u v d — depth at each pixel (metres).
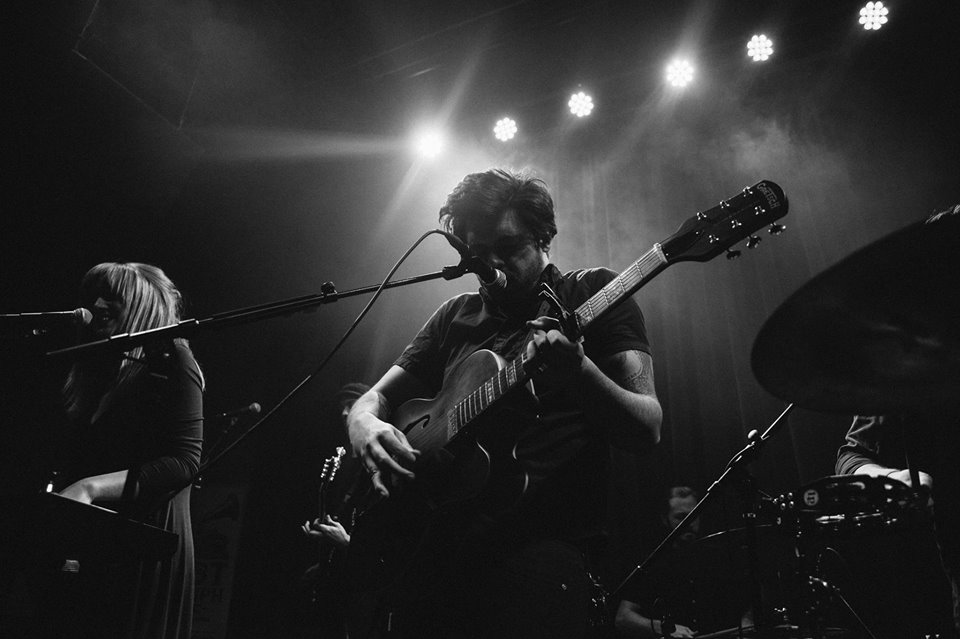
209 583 5.54
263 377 6.46
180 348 2.29
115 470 2.11
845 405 1.54
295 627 5.44
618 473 5.88
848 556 2.62
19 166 4.61
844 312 1.25
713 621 3.65
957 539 1.84
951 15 5.25
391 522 1.96
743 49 5.90
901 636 2.51
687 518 2.47
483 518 1.73
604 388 1.65
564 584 1.61
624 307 1.92
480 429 1.84
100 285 2.53
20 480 1.71
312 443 6.37
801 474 5.39
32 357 1.90
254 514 5.96
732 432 5.80
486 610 1.63
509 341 2.05
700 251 1.75
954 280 1.15
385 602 1.93
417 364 2.32
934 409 1.53
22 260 4.64
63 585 1.50
